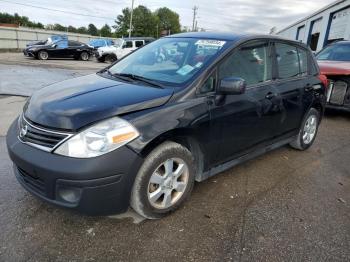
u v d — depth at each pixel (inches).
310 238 104.2
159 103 104.1
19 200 116.3
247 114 131.5
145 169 99.5
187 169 113.4
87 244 95.8
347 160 177.5
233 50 127.9
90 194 90.4
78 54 910.4
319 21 844.6
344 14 653.9
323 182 147.2
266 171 156.0
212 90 118.0
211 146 119.7
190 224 108.3
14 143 101.7
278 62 154.1
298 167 163.5
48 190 93.1
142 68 134.4
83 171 87.8
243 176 148.6
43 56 846.5
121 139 92.4
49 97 108.7
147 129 97.0
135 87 114.6
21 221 104.7
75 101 101.5
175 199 113.3
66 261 88.9
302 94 168.2
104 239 98.3
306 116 180.1
